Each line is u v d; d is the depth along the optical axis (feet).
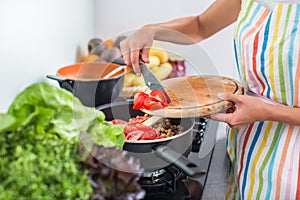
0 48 2.39
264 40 2.91
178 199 2.43
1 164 1.72
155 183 2.51
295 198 2.84
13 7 2.57
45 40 3.21
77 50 4.24
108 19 4.99
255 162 3.00
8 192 1.61
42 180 1.69
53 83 3.40
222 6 3.52
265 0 3.08
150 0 4.92
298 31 2.77
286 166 2.85
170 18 5.00
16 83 2.64
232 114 2.72
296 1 2.91
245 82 3.18
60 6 3.57
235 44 3.26
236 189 3.21
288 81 2.84
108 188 1.79
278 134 2.93
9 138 1.83
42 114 1.91
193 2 4.93
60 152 1.84
